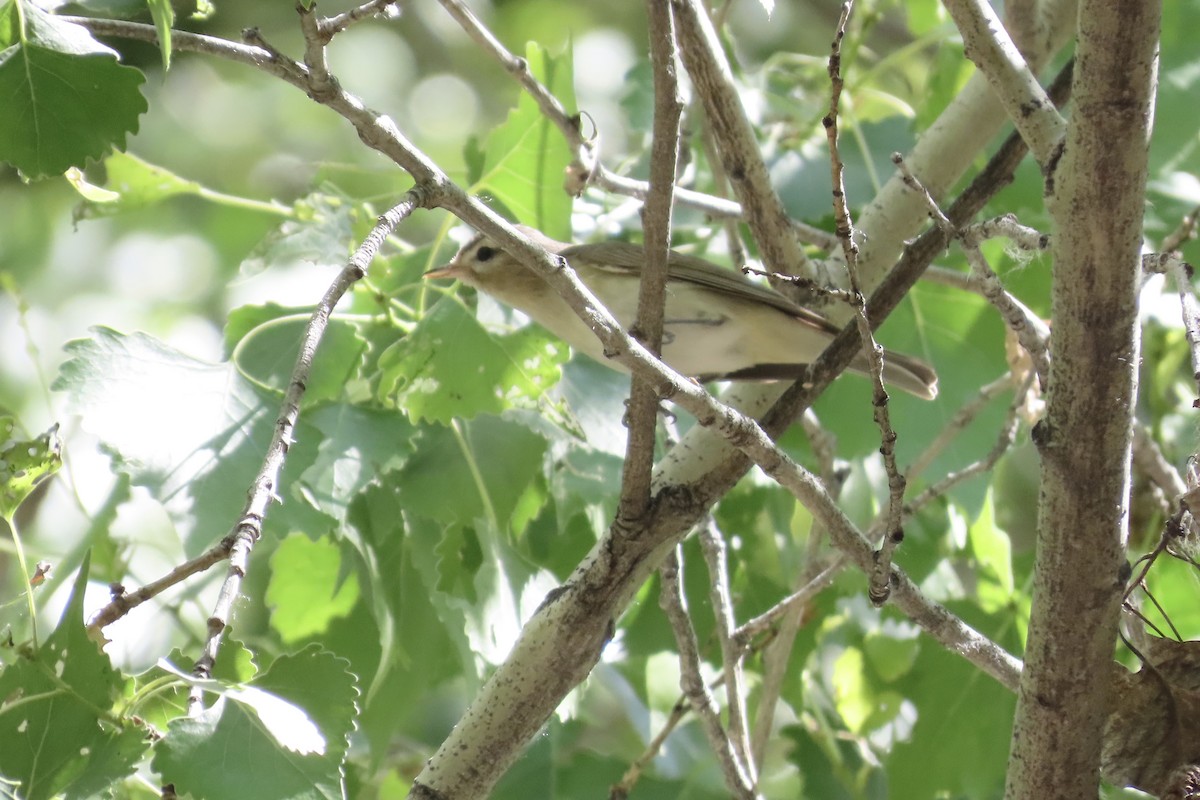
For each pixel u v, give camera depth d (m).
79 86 5.89
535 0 18.17
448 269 8.97
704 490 6.75
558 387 8.98
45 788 5.06
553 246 9.26
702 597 10.05
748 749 7.83
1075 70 4.87
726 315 8.84
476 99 17.97
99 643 5.17
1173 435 10.95
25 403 14.77
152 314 16.17
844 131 10.42
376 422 8.26
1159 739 5.85
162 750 4.93
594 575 6.80
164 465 6.96
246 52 5.32
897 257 8.29
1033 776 5.60
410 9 18.05
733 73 10.68
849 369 8.95
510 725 6.91
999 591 9.98
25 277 15.94
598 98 16.20
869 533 8.09
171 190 8.78
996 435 9.88
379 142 5.29
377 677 8.62
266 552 10.70
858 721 10.51
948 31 10.38
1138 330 5.07
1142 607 9.11
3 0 5.84
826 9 16.80
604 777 9.59
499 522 8.73
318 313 5.00
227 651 5.70
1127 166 4.83
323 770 5.05
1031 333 6.37
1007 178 6.78
